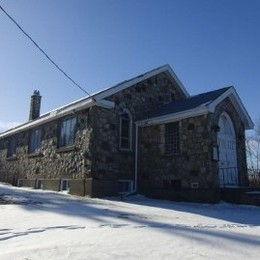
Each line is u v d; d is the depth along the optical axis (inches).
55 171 733.3
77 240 229.3
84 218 336.8
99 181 617.9
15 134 982.4
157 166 660.7
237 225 333.1
